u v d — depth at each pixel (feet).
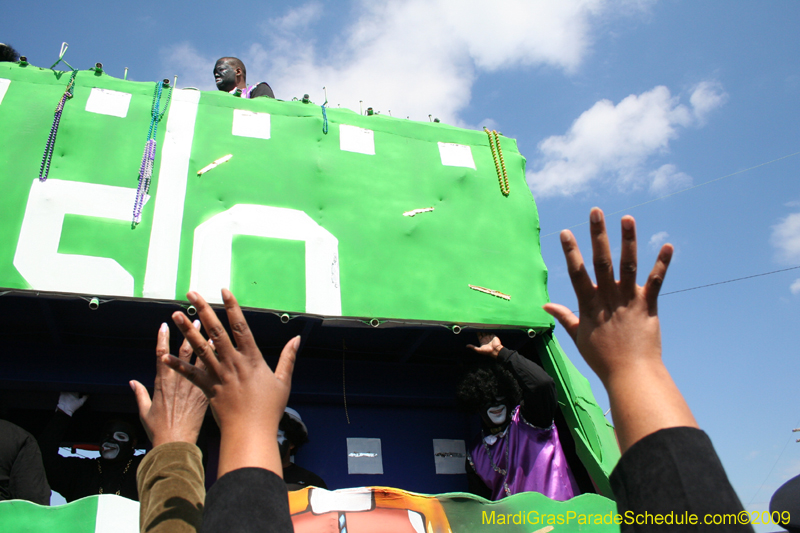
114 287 10.06
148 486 4.37
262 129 12.30
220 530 3.10
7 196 10.23
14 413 13.65
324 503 8.48
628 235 3.32
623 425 3.23
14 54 12.93
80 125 11.25
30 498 8.94
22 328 11.72
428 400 14.03
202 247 10.75
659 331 3.43
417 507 8.70
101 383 11.95
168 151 11.46
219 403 3.55
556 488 10.72
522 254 12.82
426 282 11.76
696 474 2.86
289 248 11.20
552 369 12.03
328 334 12.94
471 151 13.78
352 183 12.29
